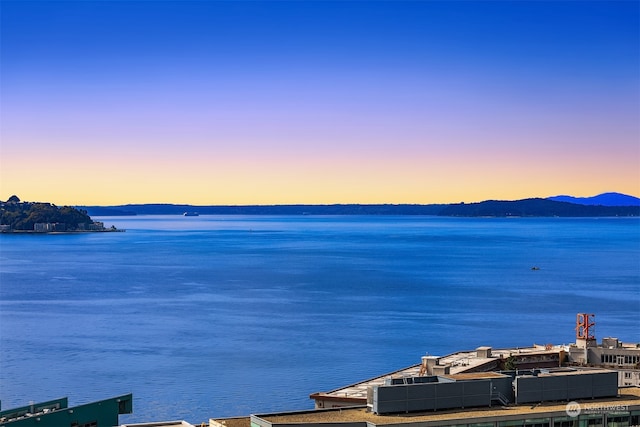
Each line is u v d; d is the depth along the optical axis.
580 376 102.50
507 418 94.12
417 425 91.06
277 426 88.88
